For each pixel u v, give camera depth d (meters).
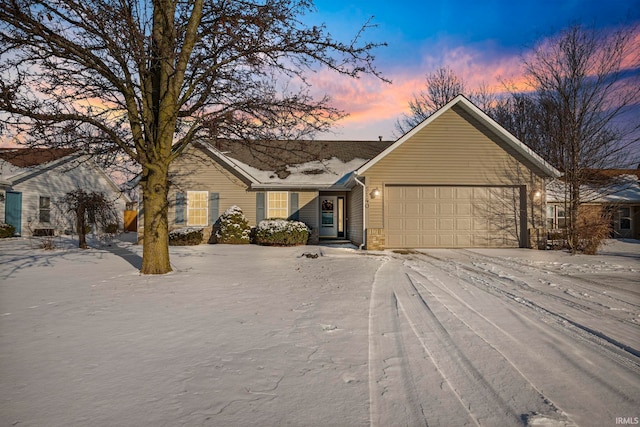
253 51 8.16
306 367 3.42
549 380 3.21
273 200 18.84
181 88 9.09
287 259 11.72
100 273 8.74
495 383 3.14
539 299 6.31
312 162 20.44
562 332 4.52
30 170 20.52
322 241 19.97
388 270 9.52
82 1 7.02
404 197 15.43
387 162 15.25
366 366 3.46
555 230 16.11
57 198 23.02
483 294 6.67
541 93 17.66
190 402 2.77
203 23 8.98
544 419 2.57
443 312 5.38
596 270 9.65
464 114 15.34
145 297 6.26
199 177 18.72
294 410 2.68
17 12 6.54
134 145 9.02
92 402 2.77
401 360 3.61
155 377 3.19
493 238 15.53
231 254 13.23
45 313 5.25
